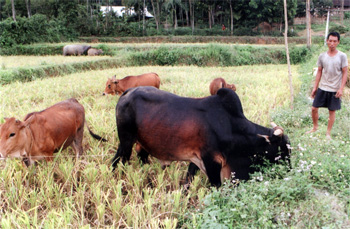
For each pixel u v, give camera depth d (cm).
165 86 1121
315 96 589
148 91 434
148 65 2283
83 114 527
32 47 2672
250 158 414
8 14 4950
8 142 382
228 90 404
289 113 714
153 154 439
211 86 755
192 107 408
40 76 1452
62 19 4066
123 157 469
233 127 402
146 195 395
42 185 404
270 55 2555
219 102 406
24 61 1909
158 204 398
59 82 1173
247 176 416
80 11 4412
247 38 3944
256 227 341
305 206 363
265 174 411
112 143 568
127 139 453
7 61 1900
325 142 525
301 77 1346
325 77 563
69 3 4366
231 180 416
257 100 884
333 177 419
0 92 880
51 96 926
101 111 763
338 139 566
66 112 484
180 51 2322
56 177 462
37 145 424
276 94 951
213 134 396
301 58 2503
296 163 445
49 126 440
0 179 419
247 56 2444
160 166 481
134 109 431
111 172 458
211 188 410
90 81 1196
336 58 545
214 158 402
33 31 2966
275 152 413
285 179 379
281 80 1249
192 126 398
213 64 2319
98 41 3922
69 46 2612
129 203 389
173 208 377
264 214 345
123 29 4459
